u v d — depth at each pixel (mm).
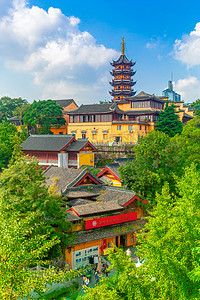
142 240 14672
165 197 17516
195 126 53500
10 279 10688
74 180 34812
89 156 62000
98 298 11203
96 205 28469
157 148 33375
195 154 41812
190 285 10648
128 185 35625
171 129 67062
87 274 23078
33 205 22891
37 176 26172
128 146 66875
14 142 70438
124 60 105875
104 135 80375
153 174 31750
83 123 84375
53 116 90250
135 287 11102
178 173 32906
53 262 22969
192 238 11500
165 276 11219
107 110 79938
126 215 29500
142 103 84375
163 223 13602
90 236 26484
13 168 25562
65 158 60719
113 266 12242
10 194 24516
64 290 21016
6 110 124625
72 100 103250
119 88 107312
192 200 12945
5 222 11227
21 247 11234
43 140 66000
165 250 11180
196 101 86000
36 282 11516
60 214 24281
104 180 41500
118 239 29547
